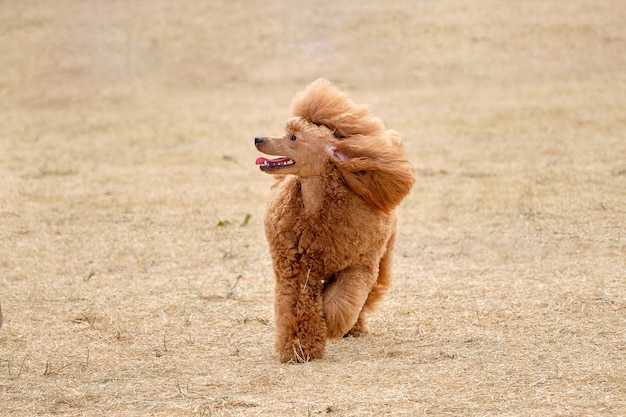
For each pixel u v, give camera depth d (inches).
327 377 519.5
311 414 458.6
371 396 481.7
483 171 1210.6
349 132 570.6
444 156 1318.9
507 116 1590.8
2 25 2329.0
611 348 557.3
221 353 591.5
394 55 2113.7
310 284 563.2
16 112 1795.0
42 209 1054.4
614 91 1770.4
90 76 2048.5
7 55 2156.7
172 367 559.5
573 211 978.7
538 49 2118.6
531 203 1018.1
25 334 636.1
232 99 1866.4
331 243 555.2
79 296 731.4
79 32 2289.6
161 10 2436.0
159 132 1562.5
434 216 991.6
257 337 626.2
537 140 1398.9
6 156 1385.3
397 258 834.2
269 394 496.7
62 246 893.8
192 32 2285.9
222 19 2361.0
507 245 859.4
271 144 557.3
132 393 510.0
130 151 1416.1
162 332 640.4
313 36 2239.2
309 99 575.2
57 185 1182.9
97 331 643.5
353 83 1969.7
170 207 1061.1
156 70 2095.2
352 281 566.9
